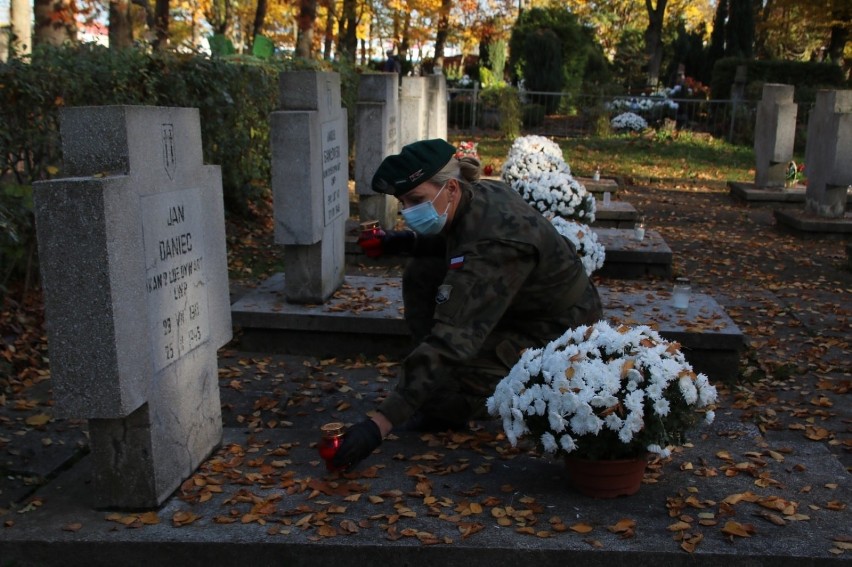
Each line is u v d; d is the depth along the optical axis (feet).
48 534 10.01
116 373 9.30
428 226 11.32
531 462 12.19
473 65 124.77
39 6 33.14
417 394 10.64
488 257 11.00
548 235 11.77
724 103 75.00
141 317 9.80
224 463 12.03
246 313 18.65
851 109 35.27
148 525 10.22
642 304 19.84
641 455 10.74
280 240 18.35
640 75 114.73
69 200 8.90
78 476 11.75
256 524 10.25
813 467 12.12
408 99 35.58
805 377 18.33
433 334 10.80
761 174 45.47
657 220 40.42
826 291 26.71
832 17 94.68
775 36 126.93
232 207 34.19
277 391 16.56
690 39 121.60
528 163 36.91
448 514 10.49
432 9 88.94
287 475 11.53
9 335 18.98
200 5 81.76
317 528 10.14
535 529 10.07
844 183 35.19
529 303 12.16
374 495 11.02
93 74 23.47
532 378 10.75
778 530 10.09
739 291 26.40
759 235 36.81
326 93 19.17
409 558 9.74
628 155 63.93
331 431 10.36
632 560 9.59
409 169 11.08
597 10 150.82
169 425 10.87
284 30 97.60
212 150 30.07
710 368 17.65
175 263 10.90
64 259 9.05
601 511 10.56
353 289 20.95
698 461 12.29
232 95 30.68
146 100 25.30
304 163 17.88
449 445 12.83
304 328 18.60
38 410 15.21
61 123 9.56
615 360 10.40
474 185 11.88
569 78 94.84
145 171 9.96
